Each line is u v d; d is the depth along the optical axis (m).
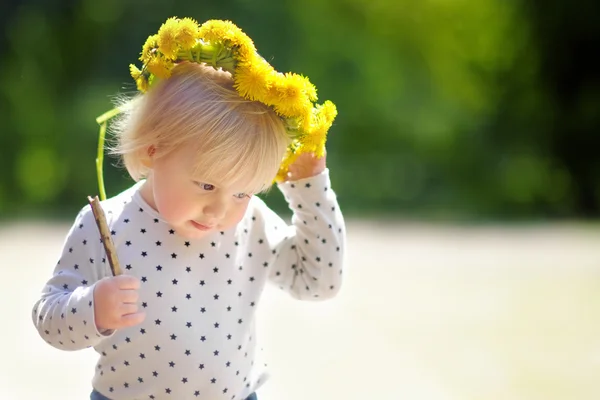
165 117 2.32
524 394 5.29
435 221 15.43
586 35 18.94
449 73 19.27
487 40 19.33
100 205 2.32
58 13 18.81
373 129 18.95
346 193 17.75
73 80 18.77
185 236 2.47
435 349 6.36
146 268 2.43
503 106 19.27
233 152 2.26
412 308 7.79
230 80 2.38
